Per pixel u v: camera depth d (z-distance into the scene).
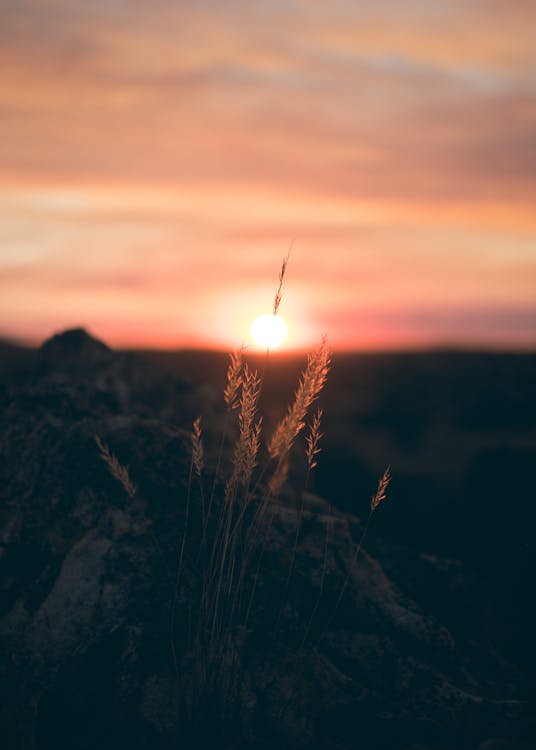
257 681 0.67
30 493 0.77
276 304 0.62
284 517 0.79
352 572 0.78
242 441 0.64
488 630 0.82
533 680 0.76
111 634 0.68
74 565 0.73
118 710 0.65
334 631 0.74
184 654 0.68
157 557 0.73
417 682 0.71
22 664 0.66
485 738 0.66
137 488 0.78
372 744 0.66
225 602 0.66
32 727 0.62
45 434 0.81
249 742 0.63
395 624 0.75
